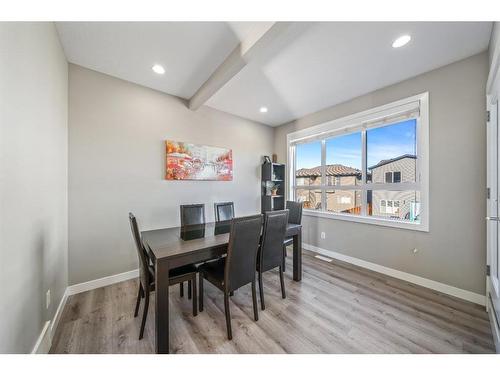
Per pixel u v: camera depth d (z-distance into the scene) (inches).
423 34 70.6
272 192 167.9
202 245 68.3
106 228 98.2
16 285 41.8
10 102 39.9
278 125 176.6
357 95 119.9
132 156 106.2
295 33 70.4
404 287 94.7
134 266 105.9
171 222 120.0
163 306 57.4
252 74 97.7
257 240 71.7
